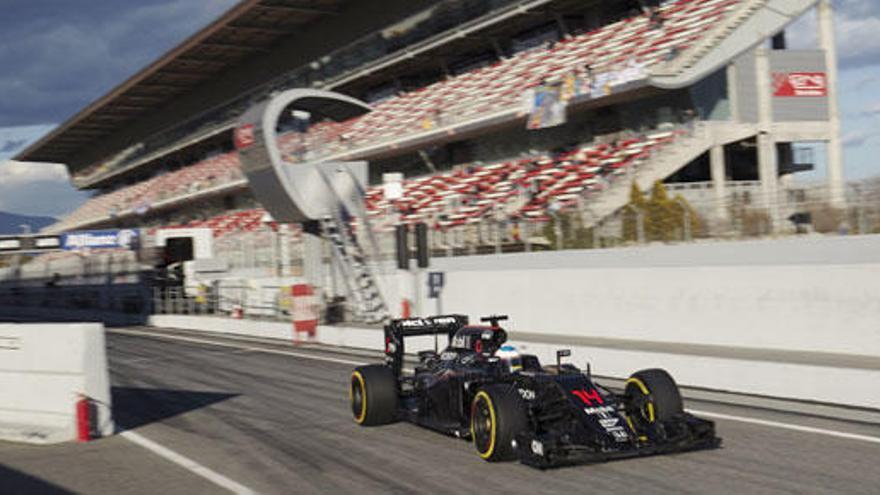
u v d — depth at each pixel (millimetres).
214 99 65438
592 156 30359
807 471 7473
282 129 25922
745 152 30719
